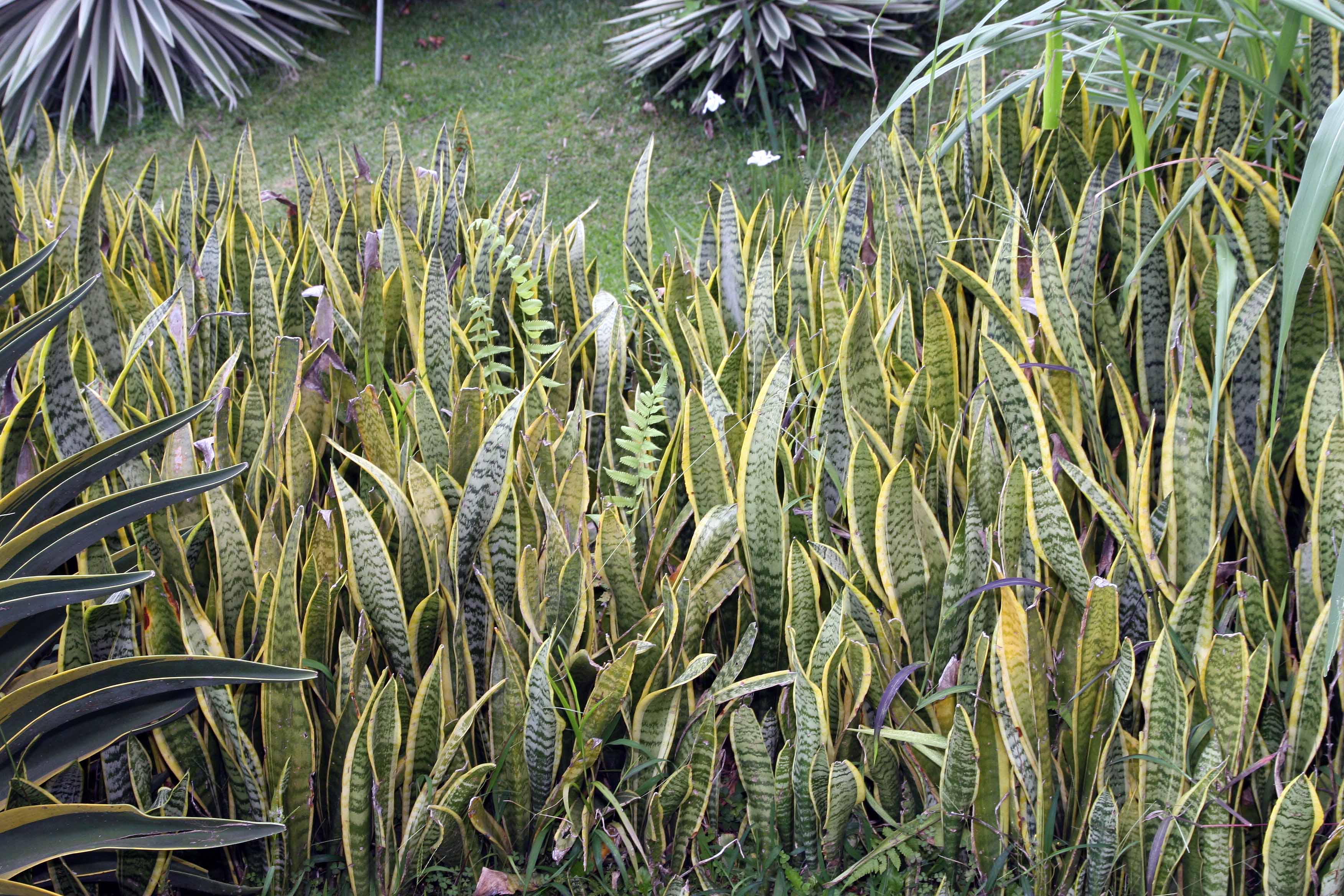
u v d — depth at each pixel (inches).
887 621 59.9
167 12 231.9
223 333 90.3
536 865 59.2
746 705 57.8
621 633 63.1
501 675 60.4
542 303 93.8
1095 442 68.2
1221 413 67.6
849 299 85.2
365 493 68.9
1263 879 51.5
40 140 143.6
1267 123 83.7
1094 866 52.9
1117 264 80.6
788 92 192.7
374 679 62.7
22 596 47.3
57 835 48.1
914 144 104.9
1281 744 52.6
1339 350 65.6
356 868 55.5
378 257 79.8
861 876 58.1
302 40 245.4
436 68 231.5
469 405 67.2
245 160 108.3
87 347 70.5
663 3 211.2
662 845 58.9
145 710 54.6
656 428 79.8
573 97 212.4
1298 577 56.5
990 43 88.4
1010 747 52.8
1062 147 91.5
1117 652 56.1
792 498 66.1
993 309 67.1
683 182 183.9
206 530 63.7
